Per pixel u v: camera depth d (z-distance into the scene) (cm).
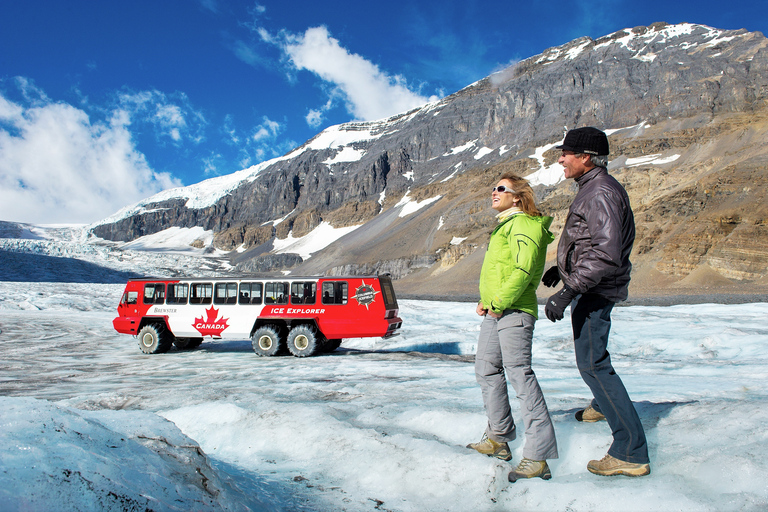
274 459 317
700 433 275
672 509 204
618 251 240
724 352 1013
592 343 252
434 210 15012
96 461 160
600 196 249
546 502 227
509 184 286
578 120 15738
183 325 1341
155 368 1049
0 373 991
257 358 1225
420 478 261
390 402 476
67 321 2288
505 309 277
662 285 6288
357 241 16362
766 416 277
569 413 361
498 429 288
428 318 2178
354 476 278
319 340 1285
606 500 218
